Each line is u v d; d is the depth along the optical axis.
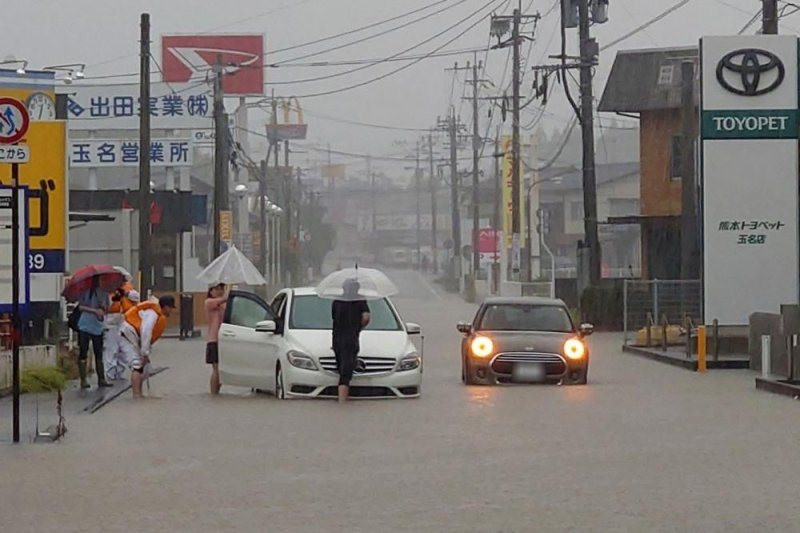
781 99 47.03
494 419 28.36
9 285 36.72
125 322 35.03
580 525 16.75
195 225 84.94
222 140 77.69
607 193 145.38
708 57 47.00
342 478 20.67
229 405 32.16
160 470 21.70
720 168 47.09
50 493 19.58
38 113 58.78
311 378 32.72
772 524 16.75
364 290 33.38
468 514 17.56
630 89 78.94
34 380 35.34
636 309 58.69
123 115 91.94
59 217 45.25
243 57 127.38
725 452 23.16
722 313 47.25
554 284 84.69
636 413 29.52
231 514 17.81
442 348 57.50
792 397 33.34
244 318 35.91
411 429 26.73
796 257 47.12
